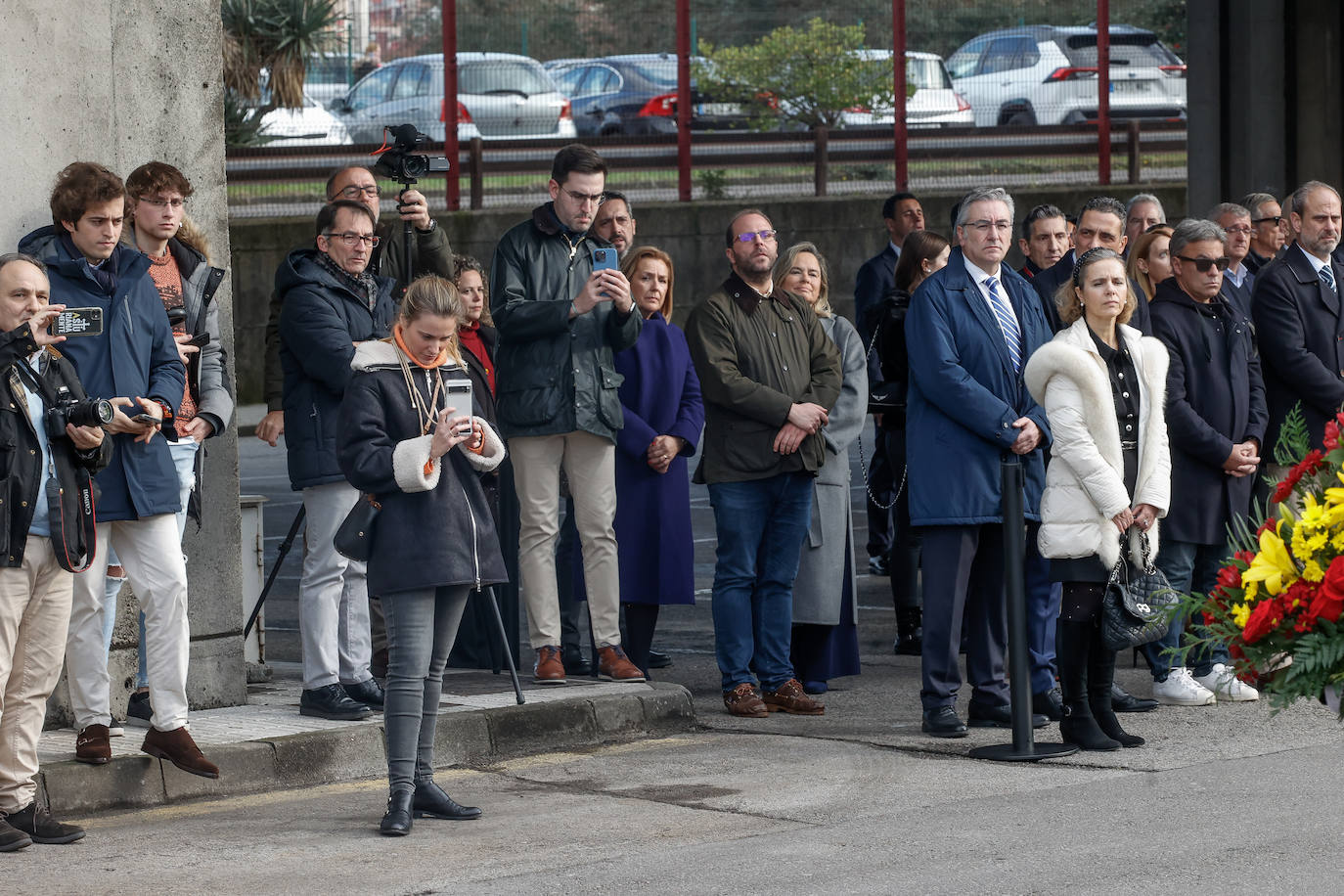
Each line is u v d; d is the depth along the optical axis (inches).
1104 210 481.1
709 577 663.1
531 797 350.6
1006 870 287.6
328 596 394.3
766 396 420.8
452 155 1248.8
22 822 316.5
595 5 1293.1
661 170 1298.0
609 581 438.3
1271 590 198.7
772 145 1314.0
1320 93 806.5
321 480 390.6
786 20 1315.2
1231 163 815.1
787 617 439.2
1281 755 374.0
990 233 398.6
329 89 1259.2
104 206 339.6
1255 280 472.7
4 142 380.8
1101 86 1364.4
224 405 378.3
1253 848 298.4
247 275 1200.8
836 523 447.2
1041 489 407.8
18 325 308.7
